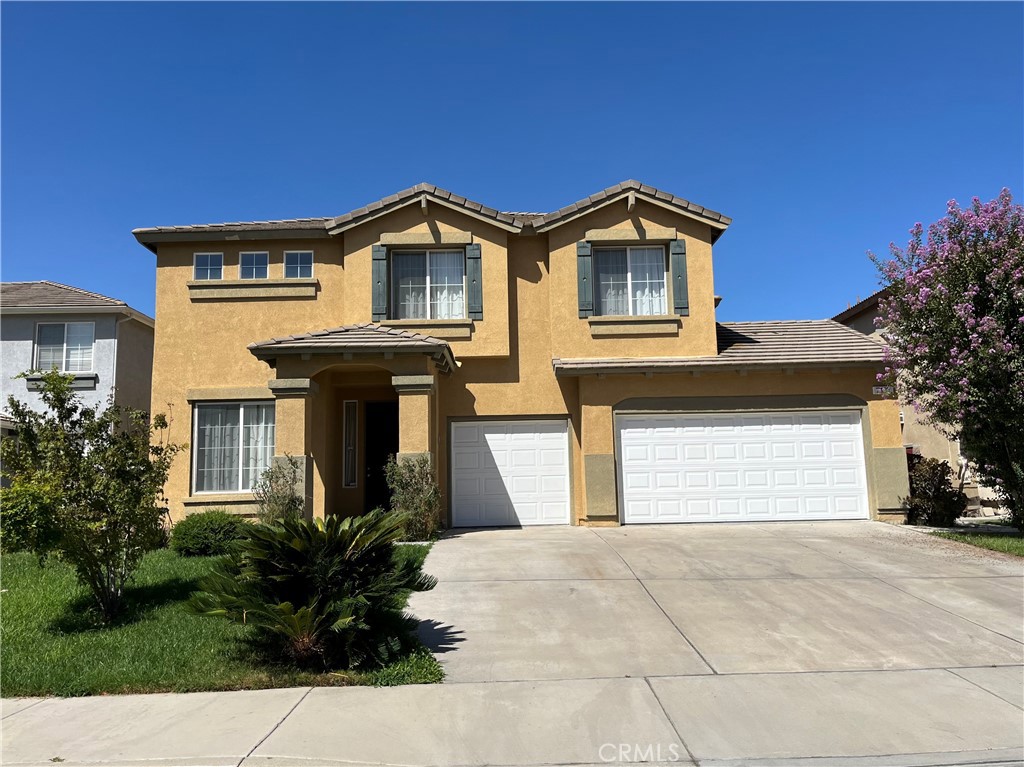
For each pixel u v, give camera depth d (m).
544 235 15.23
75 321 19.56
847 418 14.45
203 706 5.61
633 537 12.34
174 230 14.83
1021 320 11.06
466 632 7.28
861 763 4.59
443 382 14.82
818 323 16.81
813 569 9.69
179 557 11.52
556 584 9.00
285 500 12.17
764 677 6.06
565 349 14.74
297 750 4.79
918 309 12.01
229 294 14.97
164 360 14.79
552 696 5.69
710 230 15.14
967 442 12.45
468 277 14.79
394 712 5.42
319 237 15.09
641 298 15.12
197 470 14.53
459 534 13.17
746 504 14.23
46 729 5.23
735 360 14.18
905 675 6.10
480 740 4.93
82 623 7.79
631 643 6.91
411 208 14.89
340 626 6.00
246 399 14.64
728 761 4.62
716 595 8.48
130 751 4.82
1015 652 6.66
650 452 14.34
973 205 12.04
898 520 14.06
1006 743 4.83
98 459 7.94
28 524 7.12
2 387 19.06
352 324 14.61
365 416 15.49
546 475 14.69
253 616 6.29
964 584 8.91
